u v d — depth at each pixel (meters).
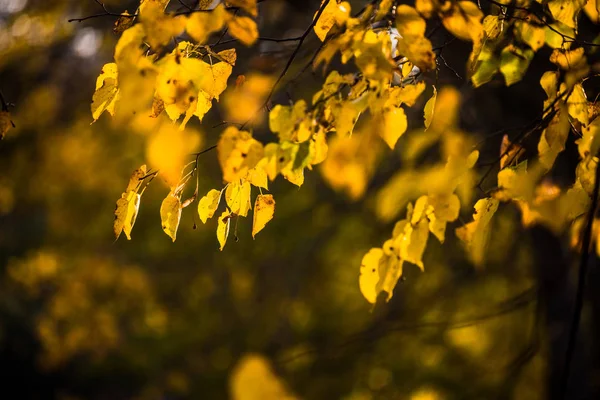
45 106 9.79
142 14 2.05
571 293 6.98
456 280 9.32
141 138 11.89
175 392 13.89
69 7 6.90
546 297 7.07
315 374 9.05
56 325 13.83
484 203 2.77
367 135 3.21
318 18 2.40
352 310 13.22
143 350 14.34
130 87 2.02
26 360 16.48
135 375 15.91
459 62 4.88
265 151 2.25
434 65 2.17
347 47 2.19
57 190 12.77
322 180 10.09
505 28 2.73
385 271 2.74
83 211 13.85
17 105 9.38
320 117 2.34
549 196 2.77
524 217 2.90
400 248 2.74
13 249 16.17
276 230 12.46
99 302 13.96
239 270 13.78
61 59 8.48
